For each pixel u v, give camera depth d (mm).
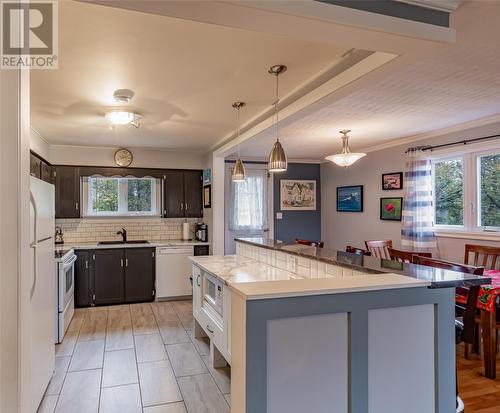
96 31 1952
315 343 1402
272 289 1391
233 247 6590
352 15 1506
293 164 6961
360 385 1461
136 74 2588
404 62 1940
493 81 2775
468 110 3578
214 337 2922
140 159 5664
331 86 2428
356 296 1461
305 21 1471
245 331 1312
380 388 1499
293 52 2229
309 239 7031
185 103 3268
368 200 5828
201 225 5762
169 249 5375
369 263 2121
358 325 1463
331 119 3922
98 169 5445
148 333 3895
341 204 6500
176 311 4777
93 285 5043
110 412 2379
